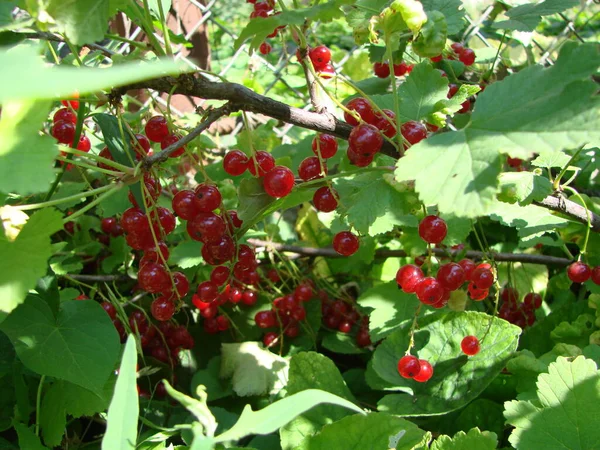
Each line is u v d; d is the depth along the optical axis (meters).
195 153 0.35
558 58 0.14
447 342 0.26
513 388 0.25
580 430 0.20
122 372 0.14
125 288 0.31
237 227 0.21
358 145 0.18
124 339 0.28
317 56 0.22
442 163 0.14
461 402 0.24
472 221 0.24
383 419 0.20
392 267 0.34
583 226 0.29
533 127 0.14
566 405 0.20
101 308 0.20
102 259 0.32
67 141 0.21
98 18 0.16
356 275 0.35
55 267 0.28
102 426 0.27
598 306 0.27
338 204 0.21
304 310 0.32
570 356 0.25
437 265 0.30
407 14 0.17
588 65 0.14
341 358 0.33
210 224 0.18
